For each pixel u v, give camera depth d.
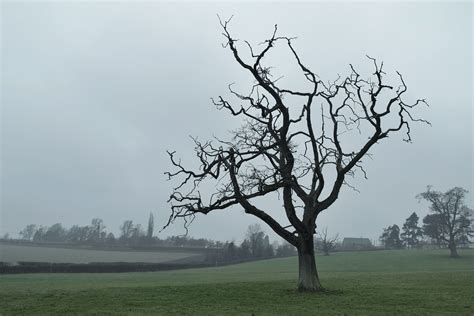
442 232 117.94
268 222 26.19
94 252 139.38
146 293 27.42
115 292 28.41
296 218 26.00
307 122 27.36
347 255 132.12
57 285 39.59
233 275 61.91
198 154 27.48
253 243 147.50
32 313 19.42
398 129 27.70
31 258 114.12
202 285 33.28
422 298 23.75
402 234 182.88
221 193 26.72
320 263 106.19
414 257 118.44
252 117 29.22
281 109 26.97
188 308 20.64
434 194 115.75
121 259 120.75
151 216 167.88
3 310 20.42
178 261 119.75
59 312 19.67
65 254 131.25
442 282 34.75
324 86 29.83
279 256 150.25
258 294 25.72
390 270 77.12
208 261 119.69
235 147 28.00
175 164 27.08
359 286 31.42
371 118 28.00
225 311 19.52
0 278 53.56
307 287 26.41
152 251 142.75
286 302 22.20
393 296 24.48
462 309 19.97
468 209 113.94
